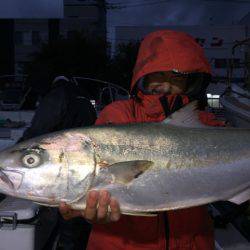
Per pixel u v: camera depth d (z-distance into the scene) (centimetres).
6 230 78
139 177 54
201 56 64
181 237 59
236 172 57
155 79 64
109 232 59
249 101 180
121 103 64
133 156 55
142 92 63
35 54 1082
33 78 110
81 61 1045
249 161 58
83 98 103
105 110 64
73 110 99
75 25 1449
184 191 56
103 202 52
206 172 56
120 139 55
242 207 89
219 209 98
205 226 62
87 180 53
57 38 1105
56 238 99
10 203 82
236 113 175
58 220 101
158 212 57
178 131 57
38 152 54
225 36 1253
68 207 53
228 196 58
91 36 1250
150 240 58
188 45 63
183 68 62
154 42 63
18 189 53
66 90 100
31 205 81
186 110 58
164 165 55
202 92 68
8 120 135
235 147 58
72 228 96
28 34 1377
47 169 53
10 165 54
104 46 1125
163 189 55
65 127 98
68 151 54
